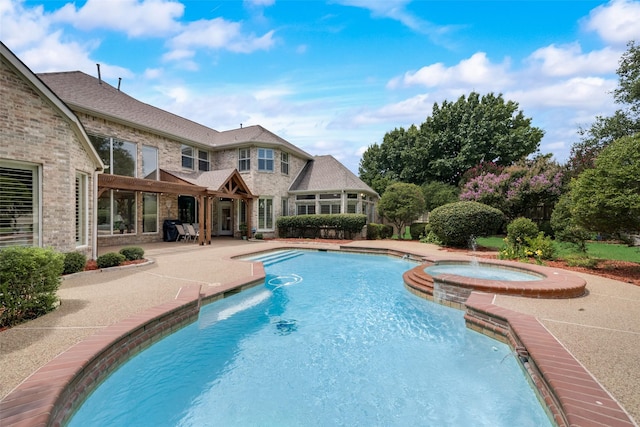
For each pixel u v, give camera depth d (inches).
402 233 1050.1
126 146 645.3
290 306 296.7
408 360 193.8
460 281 288.8
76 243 391.2
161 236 716.0
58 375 130.0
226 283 311.4
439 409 146.2
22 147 310.2
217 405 149.3
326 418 140.8
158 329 203.8
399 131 1508.4
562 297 259.3
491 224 586.6
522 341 171.5
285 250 651.5
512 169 854.5
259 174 852.0
